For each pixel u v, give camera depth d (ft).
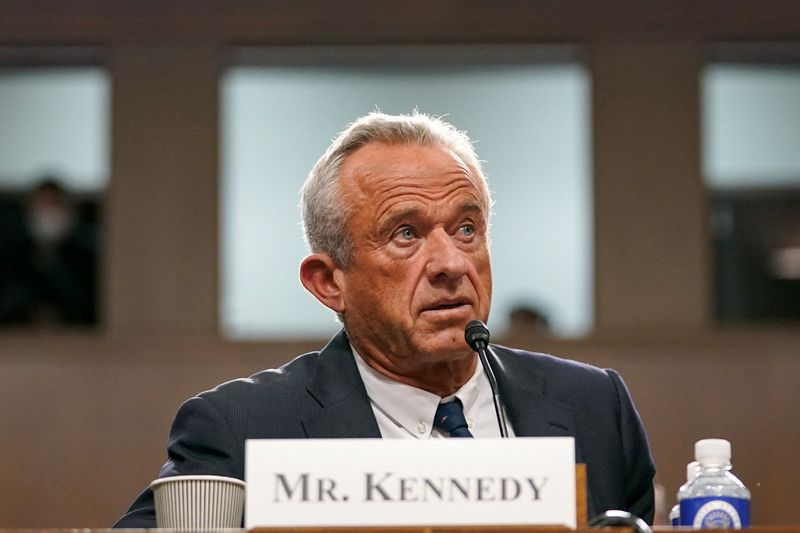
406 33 57.47
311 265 22.76
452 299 21.31
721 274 56.49
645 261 55.98
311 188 22.79
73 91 57.36
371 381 22.44
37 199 56.29
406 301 21.33
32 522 53.83
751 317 56.08
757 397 54.65
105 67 57.52
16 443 54.34
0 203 56.39
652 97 57.06
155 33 57.88
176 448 21.84
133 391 54.80
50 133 57.11
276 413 22.07
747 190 56.95
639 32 57.67
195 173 56.95
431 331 21.22
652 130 56.85
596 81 57.11
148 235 56.59
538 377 23.26
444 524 16.10
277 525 16.11
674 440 54.39
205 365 55.01
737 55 57.67
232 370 54.90
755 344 55.11
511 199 56.49
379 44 57.57
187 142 57.11
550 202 56.49
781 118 57.31
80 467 54.24
